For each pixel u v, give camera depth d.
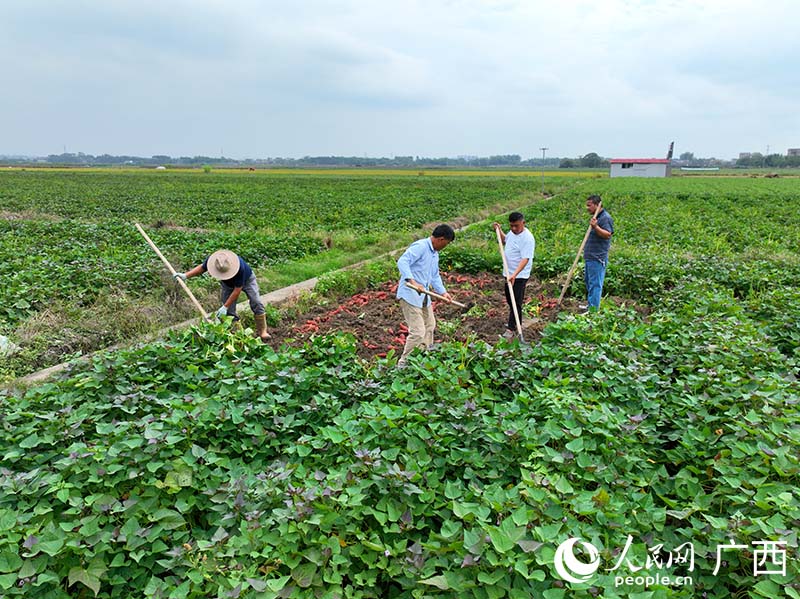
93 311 9.21
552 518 3.50
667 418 4.89
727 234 17.98
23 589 3.19
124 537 3.51
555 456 4.00
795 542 3.23
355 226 21.20
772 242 15.72
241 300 10.55
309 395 5.31
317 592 3.25
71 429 4.62
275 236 16.67
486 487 3.83
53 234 16.73
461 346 6.26
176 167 140.62
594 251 9.05
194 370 5.68
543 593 2.97
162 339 7.72
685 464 4.42
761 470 3.95
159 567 3.56
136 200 32.50
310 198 35.69
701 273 11.34
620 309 8.20
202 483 4.12
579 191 44.47
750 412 4.51
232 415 4.67
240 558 3.44
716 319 7.44
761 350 6.01
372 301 10.73
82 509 3.80
